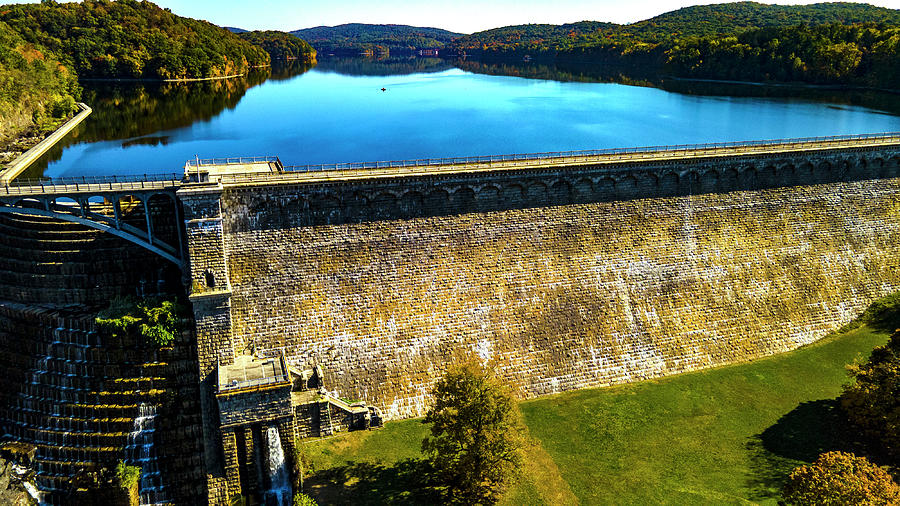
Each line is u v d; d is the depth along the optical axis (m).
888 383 58.91
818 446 61.34
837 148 85.25
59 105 166.38
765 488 56.12
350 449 60.81
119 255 67.19
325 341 66.62
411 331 69.25
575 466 59.78
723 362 75.94
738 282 80.69
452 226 72.50
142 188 61.84
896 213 90.00
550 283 74.88
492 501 55.19
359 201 68.94
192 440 60.44
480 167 72.94
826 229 86.31
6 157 126.25
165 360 61.75
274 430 57.72
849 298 83.81
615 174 77.31
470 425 53.47
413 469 58.44
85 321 62.53
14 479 59.06
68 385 62.28
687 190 81.06
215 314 60.53
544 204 75.75
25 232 67.62
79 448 60.03
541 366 71.25
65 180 62.53
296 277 67.06
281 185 65.38
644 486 57.12
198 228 61.62
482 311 71.94
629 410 67.62
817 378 72.44
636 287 77.31
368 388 66.31
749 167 82.62
